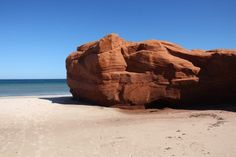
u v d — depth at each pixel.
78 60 21.70
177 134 10.96
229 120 13.29
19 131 12.61
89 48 20.78
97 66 18.73
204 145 9.32
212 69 18.14
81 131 12.40
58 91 46.91
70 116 16.17
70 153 9.20
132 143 10.05
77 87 21.98
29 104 20.50
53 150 9.60
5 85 76.69
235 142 9.50
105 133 11.83
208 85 18.08
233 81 17.95
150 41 19.39
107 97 18.72
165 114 16.41
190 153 8.60
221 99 18.50
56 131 12.54
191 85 18.09
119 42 19.89
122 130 12.25
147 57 18.62
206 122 13.05
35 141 10.84
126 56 19.41
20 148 9.94
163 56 18.47
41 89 54.12
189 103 18.58
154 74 18.48
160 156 8.48
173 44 19.88
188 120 13.85
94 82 19.25
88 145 10.06
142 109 18.36
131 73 18.61
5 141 10.91
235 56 17.56
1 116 16.09
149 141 10.19
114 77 18.70
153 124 13.24
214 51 19.08
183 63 18.31
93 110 17.94
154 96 18.39
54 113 17.02
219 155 8.32
